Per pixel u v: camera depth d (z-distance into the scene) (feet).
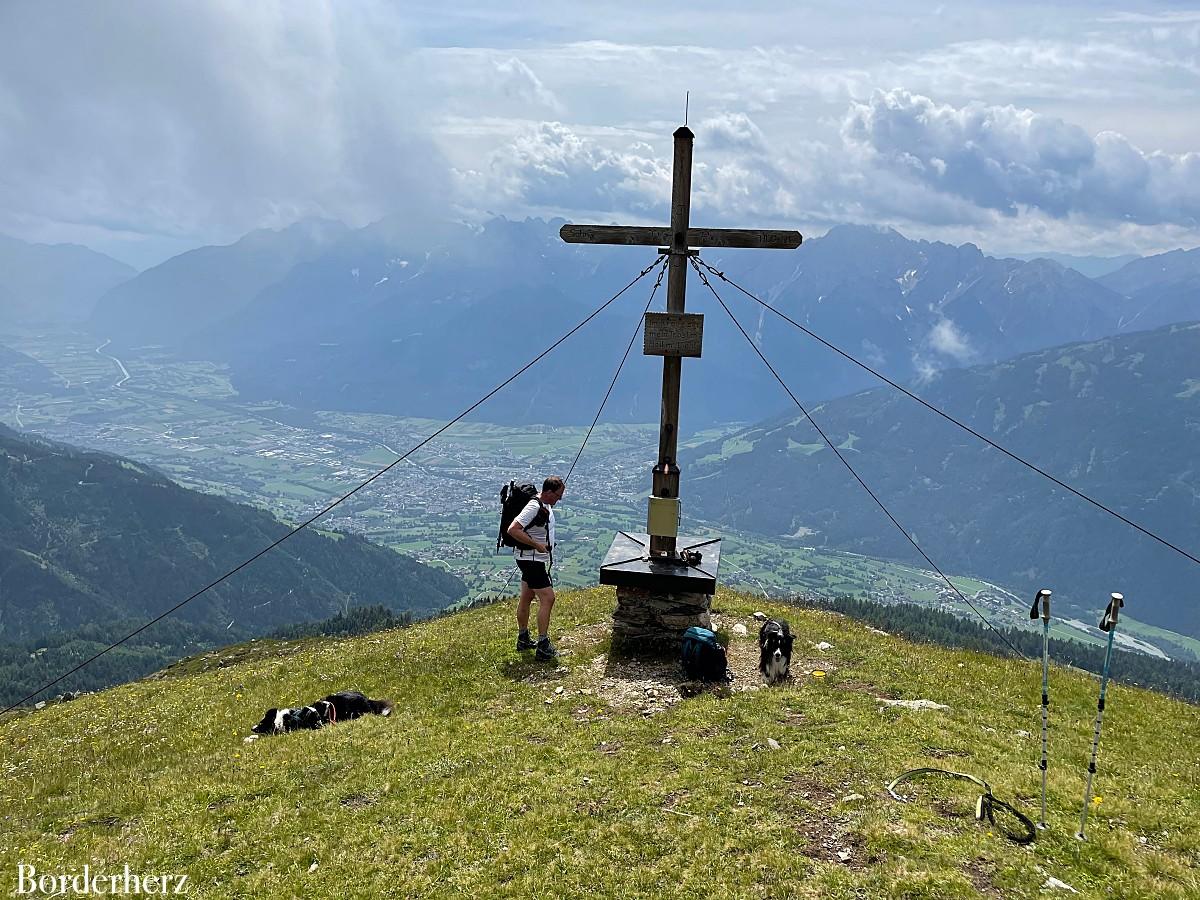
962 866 30.91
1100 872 31.30
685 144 59.88
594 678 57.52
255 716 60.08
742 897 29.84
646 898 30.40
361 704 55.77
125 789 45.39
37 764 56.75
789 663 61.05
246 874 34.37
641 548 67.46
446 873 33.12
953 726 46.80
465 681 59.47
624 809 36.91
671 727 47.47
